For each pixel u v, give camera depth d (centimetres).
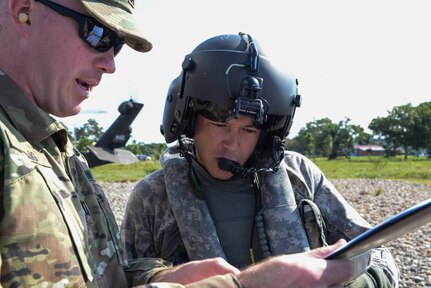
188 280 160
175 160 236
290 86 219
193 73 211
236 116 198
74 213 145
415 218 116
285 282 127
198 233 217
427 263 699
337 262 134
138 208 239
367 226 228
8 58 154
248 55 208
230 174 224
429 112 9181
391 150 9694
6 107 147
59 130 165
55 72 155
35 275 123
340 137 9769
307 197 235
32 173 132
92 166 2406
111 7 163
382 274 201
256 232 228
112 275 166
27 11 151
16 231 123
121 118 2377
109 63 167
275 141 222
